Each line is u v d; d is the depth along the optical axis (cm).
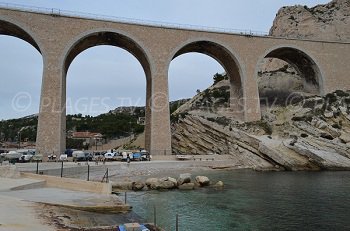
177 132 5072
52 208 1281
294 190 2197
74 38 4022
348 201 1817
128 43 4409
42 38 3916
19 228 930
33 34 3884
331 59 5291
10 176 2103
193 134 4762
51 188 1880
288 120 4522
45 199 1462
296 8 8044
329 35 7294
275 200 1848
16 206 1239
